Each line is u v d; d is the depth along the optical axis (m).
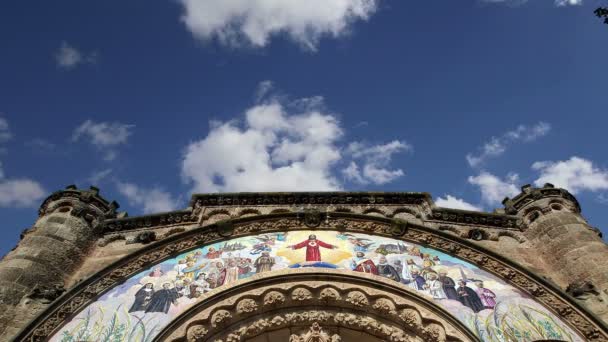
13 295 16.73
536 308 16.92
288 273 17.88
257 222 20.52
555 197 21.62
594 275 17.83
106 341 15.46
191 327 16.19
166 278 18.00
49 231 19.31
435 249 19.50
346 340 17.50
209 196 22.41
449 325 16.28
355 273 17.98
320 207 22.16
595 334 15.82
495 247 20.31
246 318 17.11
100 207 21.70
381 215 21.81
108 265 18.05
